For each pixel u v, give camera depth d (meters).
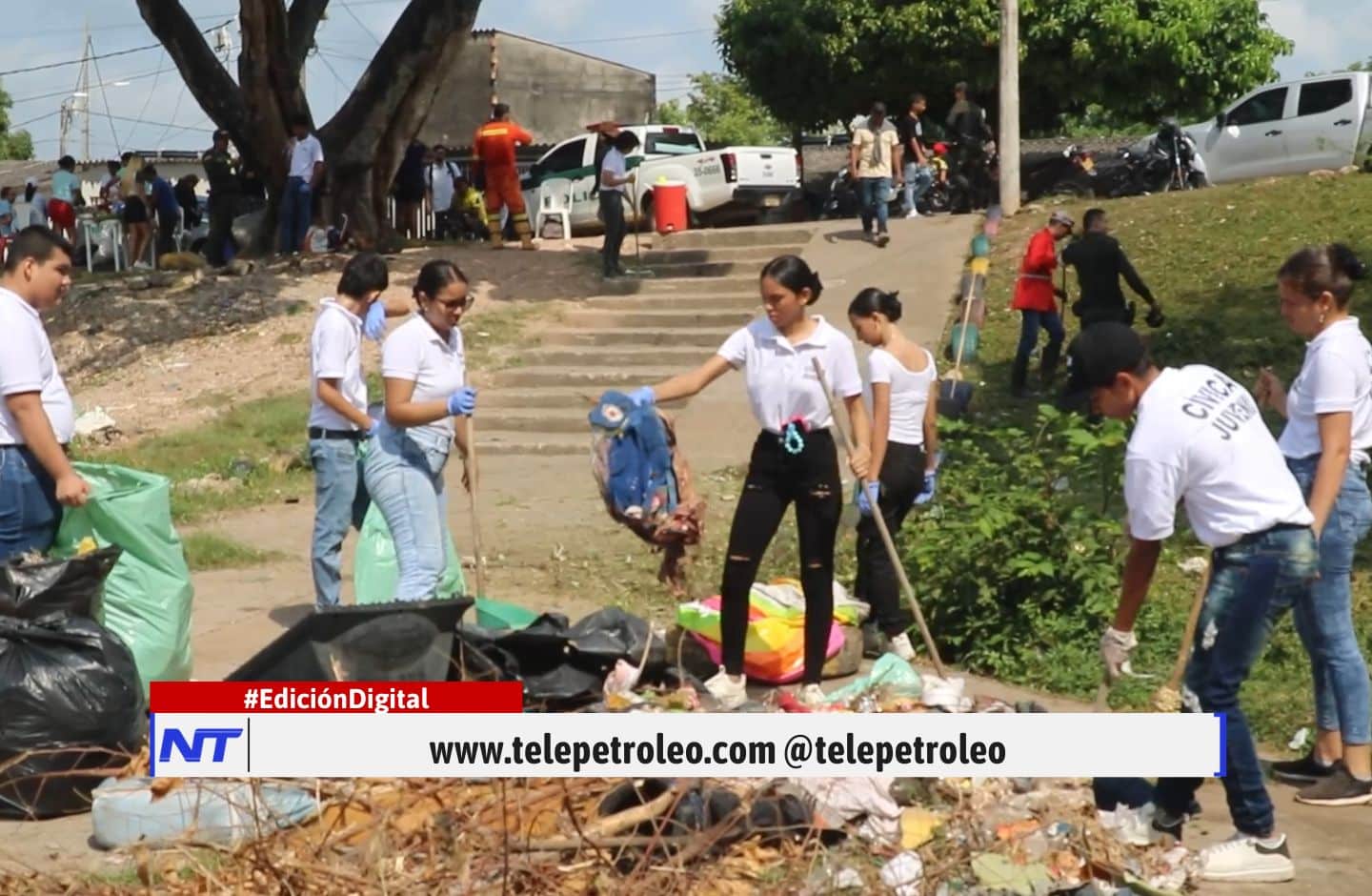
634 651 6.72
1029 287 13.66
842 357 6.70
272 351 17.28
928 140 31.00
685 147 24.80
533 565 9.95
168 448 14.34
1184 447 4.97
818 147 39.50
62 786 5.55
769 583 8.05
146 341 17.88
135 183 24.53
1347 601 5.90
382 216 21.02
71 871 4.82
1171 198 18.02
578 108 37.97
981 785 5.35
